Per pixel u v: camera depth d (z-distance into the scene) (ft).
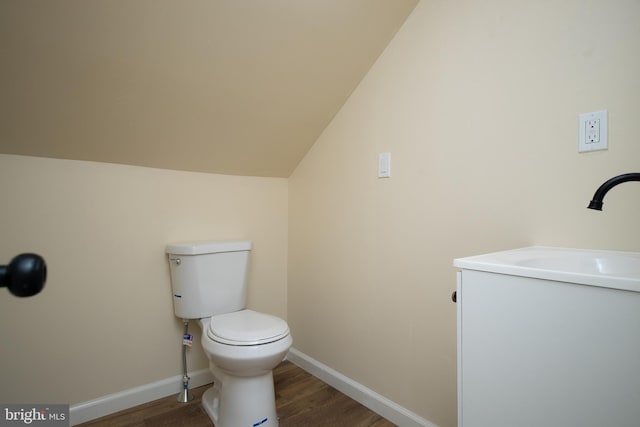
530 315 2.20
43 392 4.77
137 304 5.52
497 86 3.90
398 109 5.03
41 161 4.75
